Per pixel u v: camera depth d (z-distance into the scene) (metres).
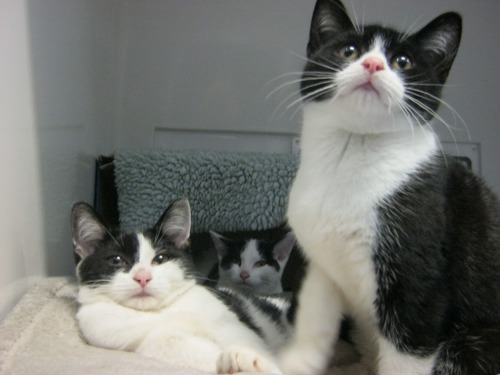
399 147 0.26
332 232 0.26
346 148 0.27
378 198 0.26
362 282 0.27
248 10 0.54
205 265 0.55
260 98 0.54
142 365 0.25
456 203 0.28
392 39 0.28
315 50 0.31
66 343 0.29
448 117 0.52
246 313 0.36
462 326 0.27
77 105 0.40
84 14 0.41
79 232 0.36
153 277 0.34
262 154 0.49
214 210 0.47
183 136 0.54
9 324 0.28
